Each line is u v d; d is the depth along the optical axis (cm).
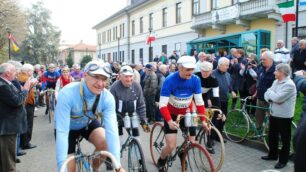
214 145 599
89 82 284
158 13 3272
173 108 451
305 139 260
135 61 3975
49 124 970
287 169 515
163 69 1004
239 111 691
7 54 3669
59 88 909
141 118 489
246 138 669
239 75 828
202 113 446
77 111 299
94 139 320
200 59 856
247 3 1927
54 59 6450
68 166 272
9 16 3509
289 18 1114
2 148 467
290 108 507
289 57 993
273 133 549
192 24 2520
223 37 1970
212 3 2389
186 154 438
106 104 305
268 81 617
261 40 1766
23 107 493
